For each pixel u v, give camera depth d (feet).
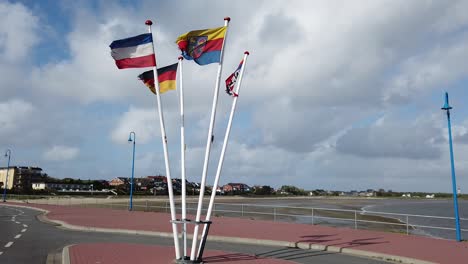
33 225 75.51
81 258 37.86
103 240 54.19
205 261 37.63
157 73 36.50
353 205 329.31
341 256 45.50
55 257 39.19
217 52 36.14
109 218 91.30
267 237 58.70
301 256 44.52
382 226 117.70
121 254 40.86
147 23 35.99
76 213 110.73
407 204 424.46
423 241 57.26
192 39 35.70
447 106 59.98
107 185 474.49
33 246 46.60
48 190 373.40
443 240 58.90
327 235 62.95
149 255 40.45
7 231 63.41
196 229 35.35
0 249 43.70
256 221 87.97
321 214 174.70
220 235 59.98
